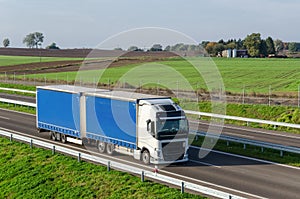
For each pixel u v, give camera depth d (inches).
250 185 690.2
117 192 669.3
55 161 851.4
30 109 1670.8
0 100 1828.2
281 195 635.5
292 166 827.4
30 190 756.6
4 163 912.9
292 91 1923.0
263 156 910.4
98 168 776.3
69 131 1028.5
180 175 756.0
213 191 584.7
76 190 712.4
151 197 625.9
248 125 1337.4
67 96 1024.2
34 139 1029.2
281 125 1234.0
